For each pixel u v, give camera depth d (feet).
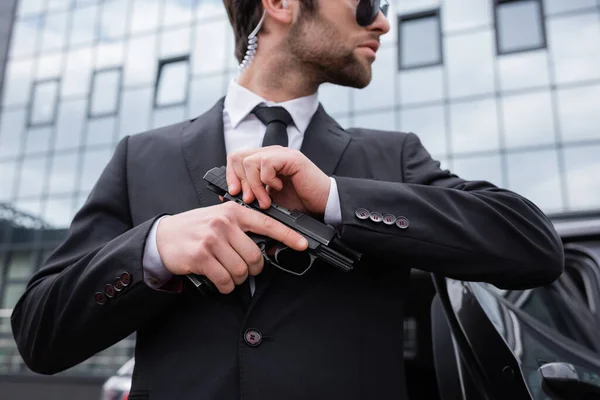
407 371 7.01
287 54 3.80
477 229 2.96
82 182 49.96
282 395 2.79
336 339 2.93
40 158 51.52
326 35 3.65
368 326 3.01
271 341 2.90
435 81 41.09
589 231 5.04
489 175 38.81
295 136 3.70
